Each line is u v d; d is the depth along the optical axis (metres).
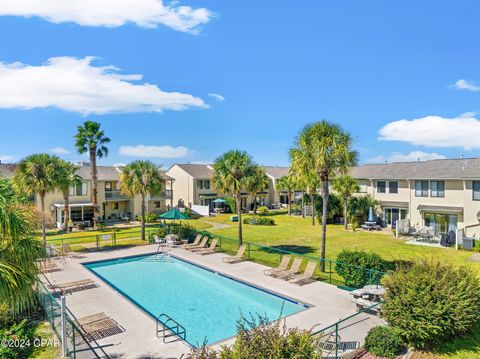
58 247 24.55
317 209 41.44
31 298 9.50
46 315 11.81
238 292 16.52
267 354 6.33
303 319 12.15
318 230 35.72
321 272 18.38
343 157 18.30
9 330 10.25
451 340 10.22
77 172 42.75
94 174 37.69
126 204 46.56
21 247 8.89
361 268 15.12
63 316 9.45
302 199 48.75
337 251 24.97
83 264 20.66
